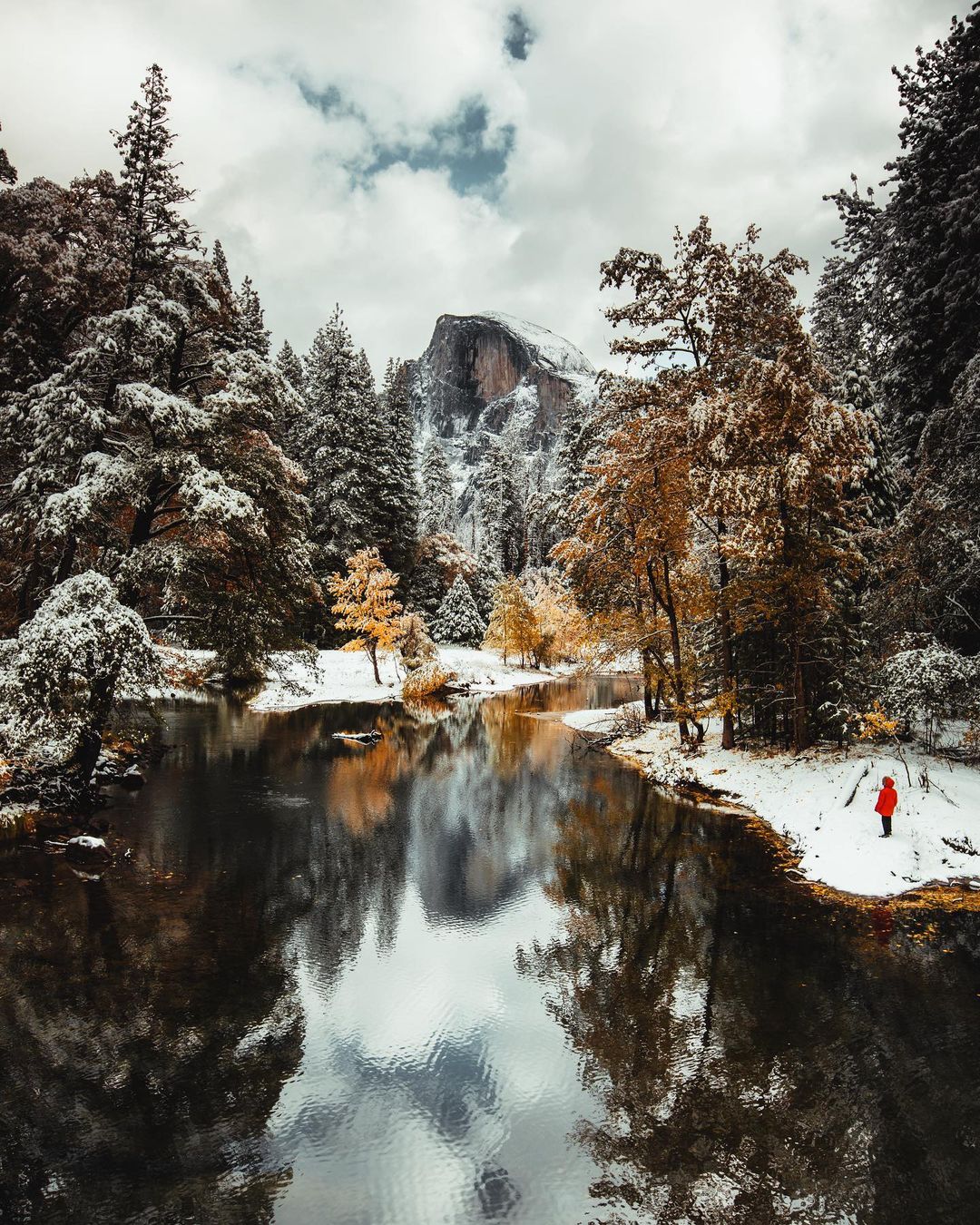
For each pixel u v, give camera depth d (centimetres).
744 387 1717
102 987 811
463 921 1043
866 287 2744
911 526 1692
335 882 1188
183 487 1391
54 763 1487
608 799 1819
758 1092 652
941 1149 579
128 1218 498
